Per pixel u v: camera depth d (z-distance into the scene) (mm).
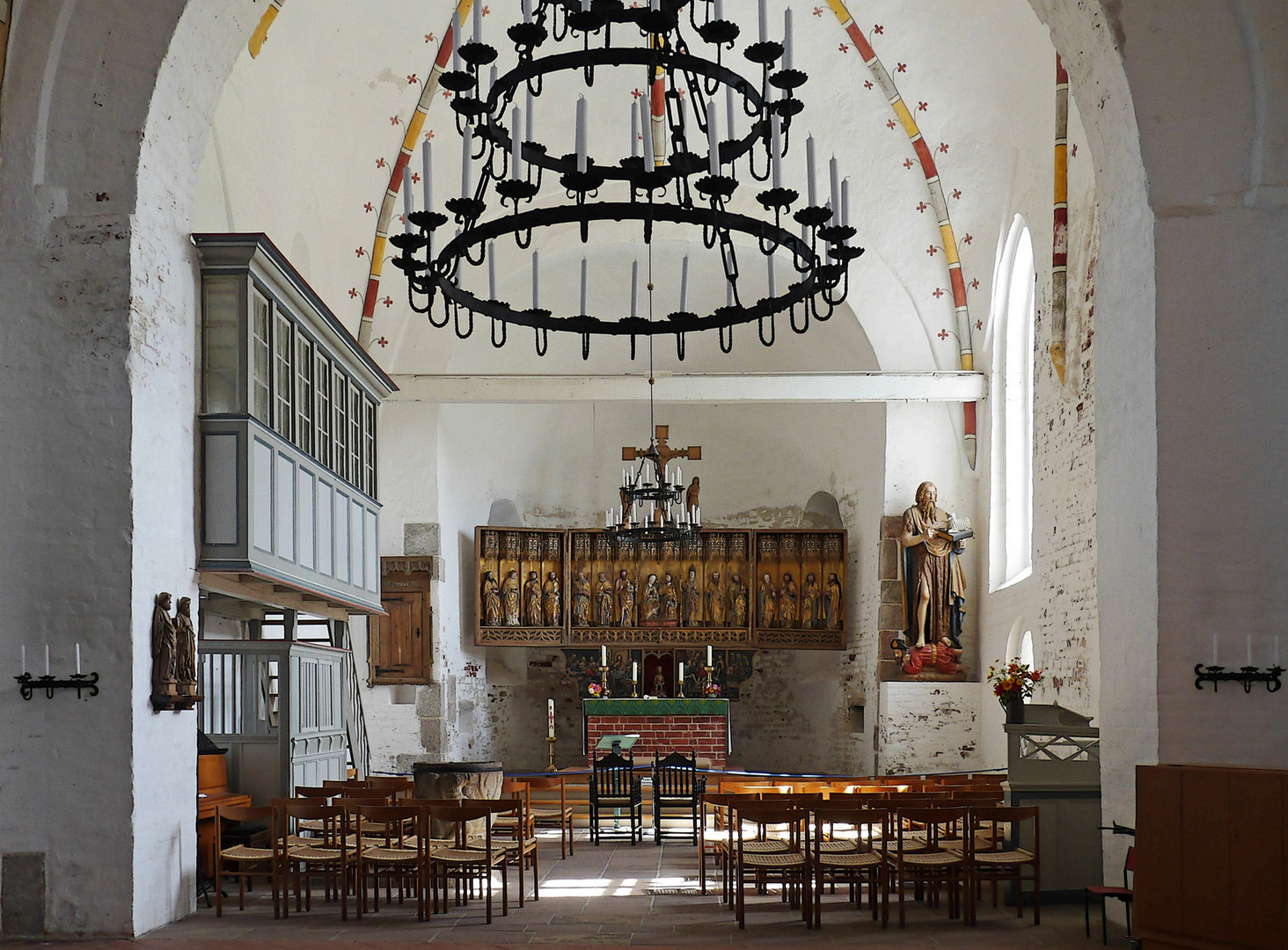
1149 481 8984
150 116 9609
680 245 20906
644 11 7414
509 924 9102
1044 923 9070
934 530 19531
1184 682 8719
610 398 19688
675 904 9922
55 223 9500
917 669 19547
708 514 24281
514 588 21297
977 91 18031
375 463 15281
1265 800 7102
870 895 9352
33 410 9367
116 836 9008
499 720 22469
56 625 9195
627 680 22141
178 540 9953
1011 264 18547
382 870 9922
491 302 9078
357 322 19750
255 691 12398
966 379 19453
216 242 10430
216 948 8445
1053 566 15758
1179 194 9086
